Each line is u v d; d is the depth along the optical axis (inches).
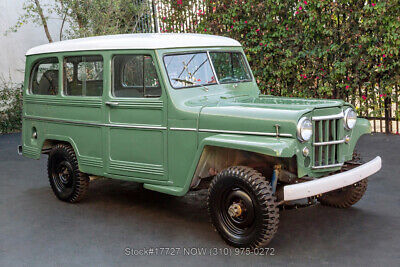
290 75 368.2
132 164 189.5
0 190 248.1
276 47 368.2
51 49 218.5
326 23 342.0
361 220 182.4
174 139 175.5
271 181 158.2
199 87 185.2
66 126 214.1
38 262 154.6
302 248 157.3
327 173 166.9
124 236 176.1
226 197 159.5
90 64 200.1
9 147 371.2
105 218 197.8
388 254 150.2
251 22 371.9
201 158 165.3
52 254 161.0
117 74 190.9
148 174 185.5
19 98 453.4
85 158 206.4
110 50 190.9
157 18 459.2
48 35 458.0
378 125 375.6
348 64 339.6
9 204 222.2
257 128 156.1
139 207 211.9
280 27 359.3
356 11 327.9
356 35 331.6
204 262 149.6
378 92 340.2
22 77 467.5
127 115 188.2
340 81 354.3
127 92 188.2
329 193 197.6
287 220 185.9
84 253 161.0
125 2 460.1
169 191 177.3
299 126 148.5
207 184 187.8
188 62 185.2
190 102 177.3
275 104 165.6
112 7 452.4
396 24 312.5
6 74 455.8
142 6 458.0
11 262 155.1
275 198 149.7
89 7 450.9
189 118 170.7
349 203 193.6
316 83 360.8
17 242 173.2
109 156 196.5
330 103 163.8
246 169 153.2
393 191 217.5
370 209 195.0
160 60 176.9
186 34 198.1
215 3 390.6
